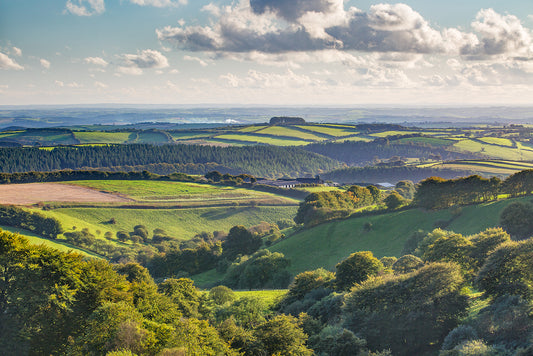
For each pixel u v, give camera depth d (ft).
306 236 435.12
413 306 165.17
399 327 162.61
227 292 255.29
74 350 143.64
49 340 158.92
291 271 373.40
